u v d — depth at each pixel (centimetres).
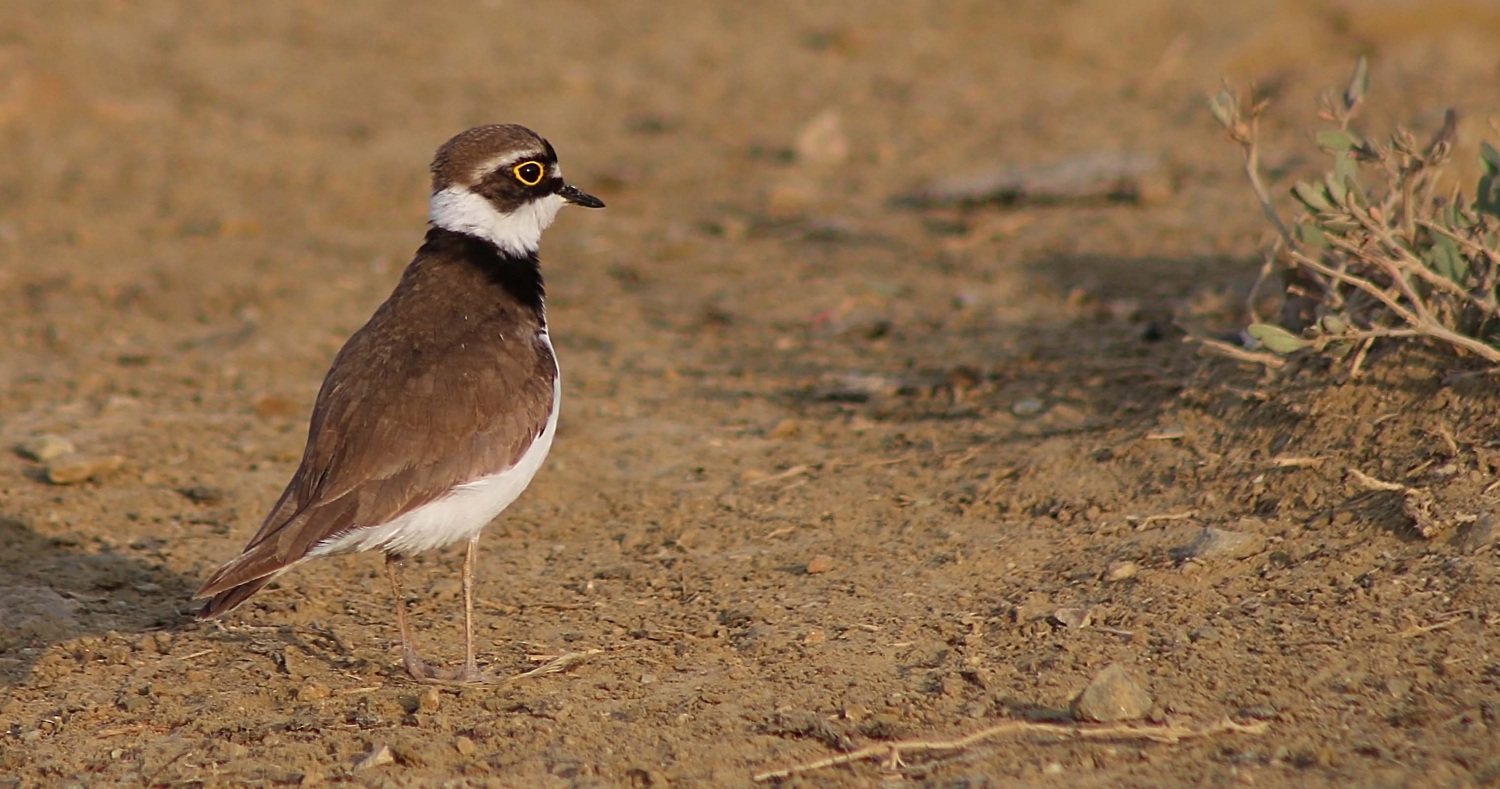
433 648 1038
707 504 1258
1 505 1275
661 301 1866
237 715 943
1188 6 3048
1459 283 1077
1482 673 827
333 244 2139
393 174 2464
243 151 2573
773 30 3303
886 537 1148
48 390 1590
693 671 966
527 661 1004
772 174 2438
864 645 972
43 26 3070
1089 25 3069
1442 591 900
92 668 1012
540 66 3061
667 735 877
